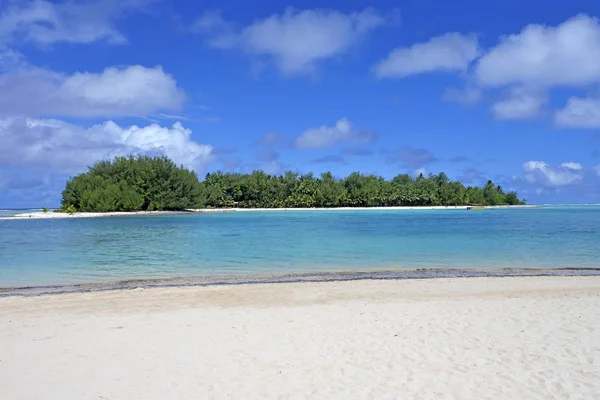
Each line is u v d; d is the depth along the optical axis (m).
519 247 28.33
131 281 16.66
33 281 16.80
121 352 8.08
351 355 7.79
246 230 44.38
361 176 132.50
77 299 13.19
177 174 96.69
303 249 27.34
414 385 6.55
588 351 7.88
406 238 34.78
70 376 6.98
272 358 7.68
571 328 9.32
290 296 13.45
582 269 19.48
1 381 6.80
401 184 146.62
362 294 13.72
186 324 9.97
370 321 10.05
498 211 113.38
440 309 11.24
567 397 6.13
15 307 12.10
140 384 6.66
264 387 6.53
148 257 23.75
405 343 8.41
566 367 7.16
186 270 19.45
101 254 25.08
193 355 7.88
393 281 16.25
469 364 7.33
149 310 11.58
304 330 9.37
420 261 22.17
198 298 13.23
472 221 62.19
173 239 34.19
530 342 8.41
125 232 41.97
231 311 11.30
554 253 25.31
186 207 99.12
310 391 6.38
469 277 17.20
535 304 11.80
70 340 8.83
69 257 23.73
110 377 6.93
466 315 10.54
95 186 86.56
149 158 96.00
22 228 47.94
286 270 19.44
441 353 7.85
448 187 144.25
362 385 6.56
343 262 21.86
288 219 68.31
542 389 6.38
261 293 13.98
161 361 7.60
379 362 7.45
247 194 121.56
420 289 14.55
